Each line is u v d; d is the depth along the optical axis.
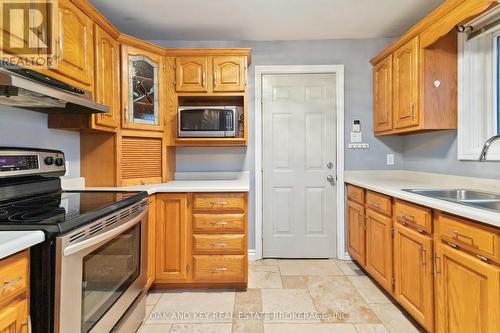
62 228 1.01
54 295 0.98
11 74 1.06
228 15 2.41
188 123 2.53
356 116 2.97
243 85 2.54
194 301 2.12
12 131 1.62
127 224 1.49
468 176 2.06
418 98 2.14
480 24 1.75
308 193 3.02
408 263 1.78
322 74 2.98
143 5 2.25
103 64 1.99
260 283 2.42
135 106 2.31
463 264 1.31
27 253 0.94
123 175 2.24
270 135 3.01
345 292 2.25
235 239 2.24
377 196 2.21
